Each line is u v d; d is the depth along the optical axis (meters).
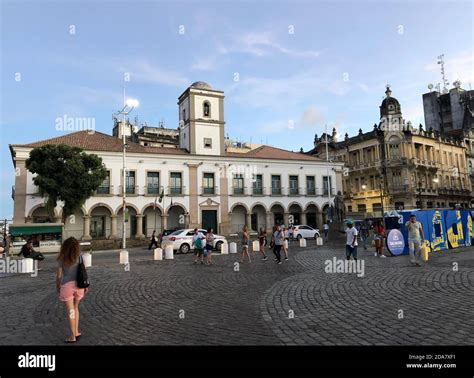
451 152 57.97
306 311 6.88
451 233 19.17
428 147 53.78
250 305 7.55
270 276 11.48
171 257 19.30
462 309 6.53
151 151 38.88
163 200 38.03
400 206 49.47
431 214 18.12
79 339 5.64
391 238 16.12
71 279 5.62
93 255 24.12
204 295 8.80
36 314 7.43
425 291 8.21
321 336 5.42
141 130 64.44
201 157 40.50
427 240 17.48
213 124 43.44
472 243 20.70
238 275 11.95
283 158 44.75
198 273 12.77
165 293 9.20
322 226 45.91
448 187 55.50
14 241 27.19
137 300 8.44
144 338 5.59
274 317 6.54
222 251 20.95
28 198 32.50
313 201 45.84
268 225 43.03
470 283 8.88
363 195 53.34
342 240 29.80
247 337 5.48
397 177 50.19
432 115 70.50
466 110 64.75
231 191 41.56
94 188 29.02
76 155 28.34
